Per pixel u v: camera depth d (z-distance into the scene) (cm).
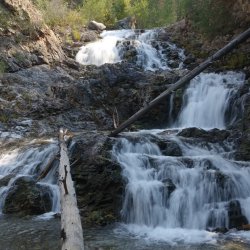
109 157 821
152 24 2347
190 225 721
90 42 1812
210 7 1517
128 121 898
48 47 1562
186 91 1295
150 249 579
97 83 1390
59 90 1346
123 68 1433
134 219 734
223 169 808
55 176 851
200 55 1555
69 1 2320
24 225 698
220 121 1191
